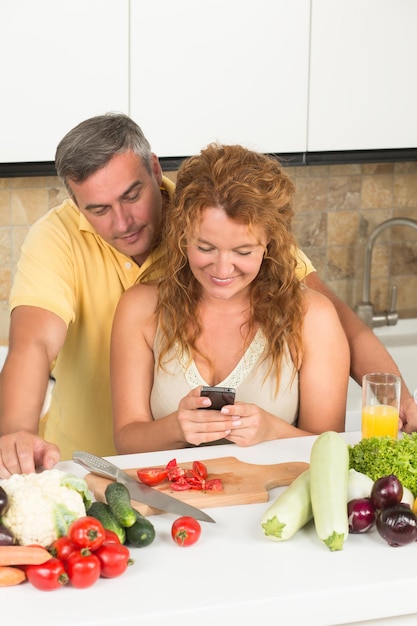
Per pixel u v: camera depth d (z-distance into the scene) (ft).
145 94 9.77
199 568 4.84
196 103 9.93
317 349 6.71
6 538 4.75
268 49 9.98
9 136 9.53
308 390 6.76
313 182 11.94
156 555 4.96
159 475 5.68
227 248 5.99
